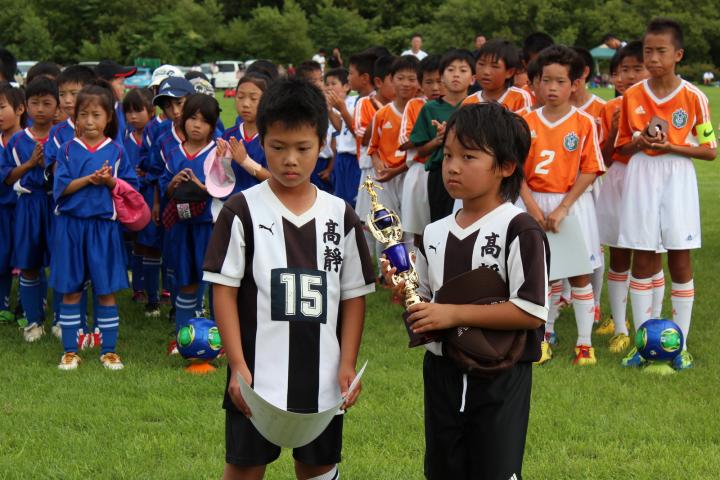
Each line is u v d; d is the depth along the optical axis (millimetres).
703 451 4469
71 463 4332
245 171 6418
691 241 6066
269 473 4254
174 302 6895
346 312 3348
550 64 6047
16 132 7094
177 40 72000
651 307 6430
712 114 27453
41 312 6969
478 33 68938
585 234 6230
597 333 7000
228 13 83312
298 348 3205
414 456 4453
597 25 68500
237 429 3250
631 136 6230
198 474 4188
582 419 4930
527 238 3172
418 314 3156
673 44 5969
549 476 4188
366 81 9883
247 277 3242
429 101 7270
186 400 5281
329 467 3396
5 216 7078
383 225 3279
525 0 67938
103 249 6047
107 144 6156
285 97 3096
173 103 7359
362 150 8742
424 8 79688
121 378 5770
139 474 4199
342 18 74312
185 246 6480
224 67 59062
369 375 5691
